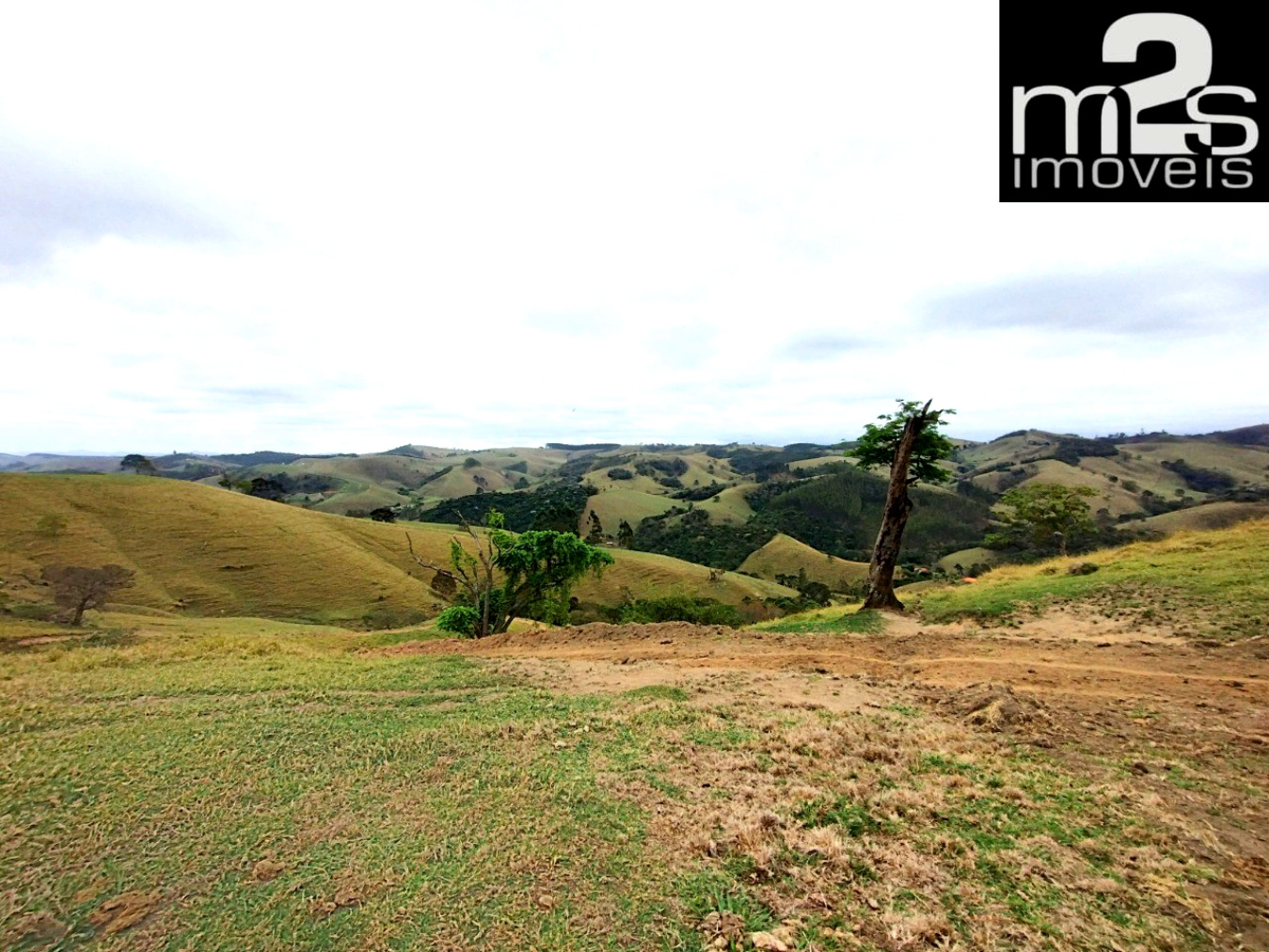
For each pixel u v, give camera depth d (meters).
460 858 3.75
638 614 36.66
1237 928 2.96
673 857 3.65
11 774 5.12
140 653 10.89
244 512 62.38
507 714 6.67
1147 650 8.43
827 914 3.10
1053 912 3.10
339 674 8.72
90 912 3.41
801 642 10.40
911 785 4.60
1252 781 4.52
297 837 4.07
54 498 56.00
